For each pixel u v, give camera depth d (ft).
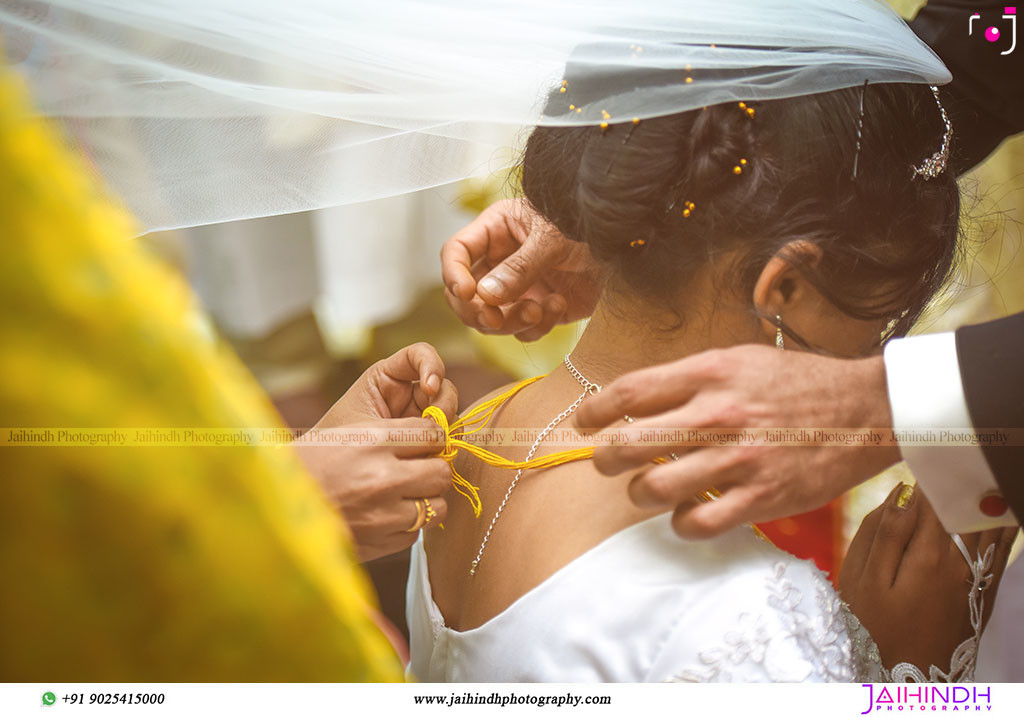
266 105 3.07
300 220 6.95
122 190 3.04
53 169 0.86
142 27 2.88
